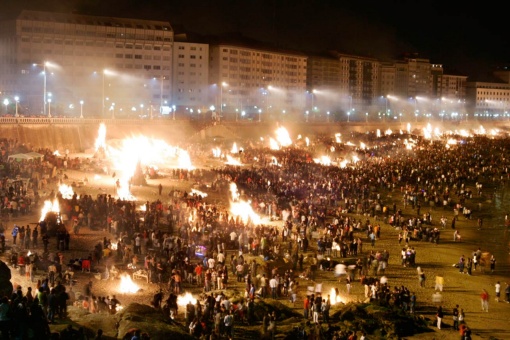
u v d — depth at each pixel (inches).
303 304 1913.1
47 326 1117.7
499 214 3811.5
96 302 1560.0
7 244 2169.0
